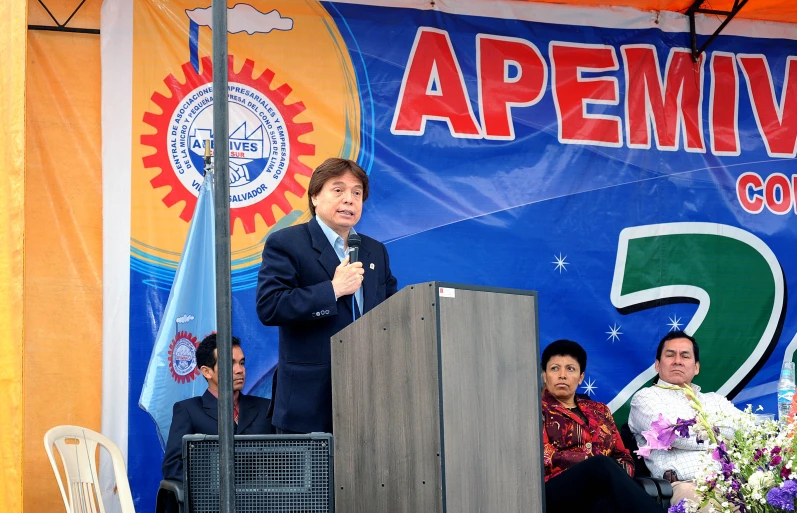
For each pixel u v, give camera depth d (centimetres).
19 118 555
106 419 733
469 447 413
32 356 731
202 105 776
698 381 840
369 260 570
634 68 860
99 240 750
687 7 873
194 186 768
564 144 842
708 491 467
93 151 756
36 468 720
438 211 813
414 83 820
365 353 451
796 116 885
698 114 868
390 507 430
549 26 850
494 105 833
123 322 745
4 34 562
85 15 764
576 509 601
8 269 545
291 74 799
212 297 756
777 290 861
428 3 830
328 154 800
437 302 411
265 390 764
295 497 467
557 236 831
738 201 866
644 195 850
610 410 809
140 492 729
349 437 462
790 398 809
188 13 780
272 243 557
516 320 443
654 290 842
